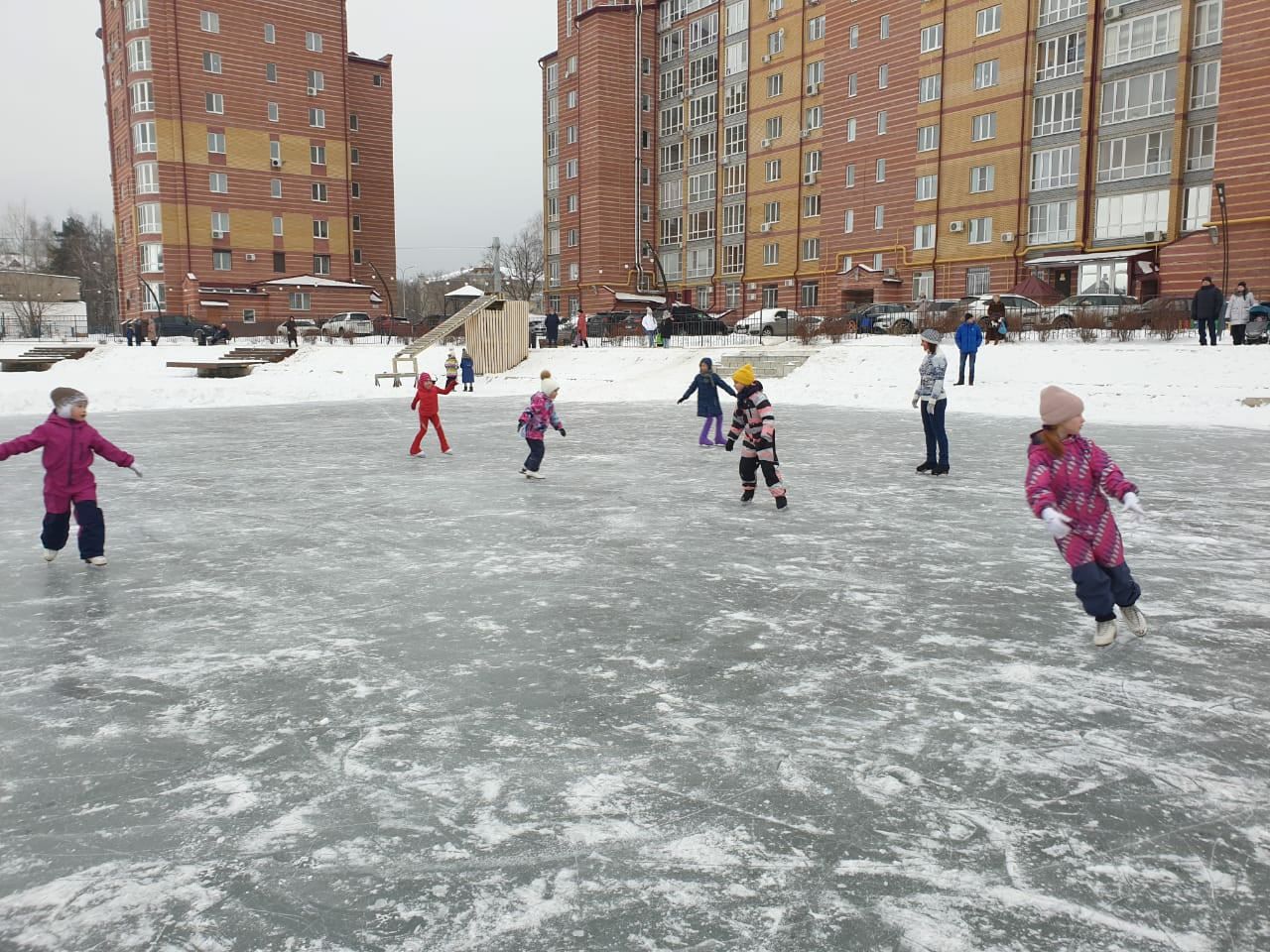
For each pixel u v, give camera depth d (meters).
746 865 2.75
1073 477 4.53
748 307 63.41
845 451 13.36
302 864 2.78
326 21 66.94
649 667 4.50
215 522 8.45
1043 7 43.50
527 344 35.28
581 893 2.61
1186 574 6.27
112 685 4.31
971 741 3.62
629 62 69.50
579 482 10.73
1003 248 45.72
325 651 4.79
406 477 11.21
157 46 59.44
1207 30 37.50
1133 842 2.87
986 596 5.78
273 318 64.31
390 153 75.31
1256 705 3.98
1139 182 40.06
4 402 21.23
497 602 5.69
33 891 2.66
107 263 107.62
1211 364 20.03
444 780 3.31
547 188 77.19
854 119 53.62
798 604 5.61
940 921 2.47
